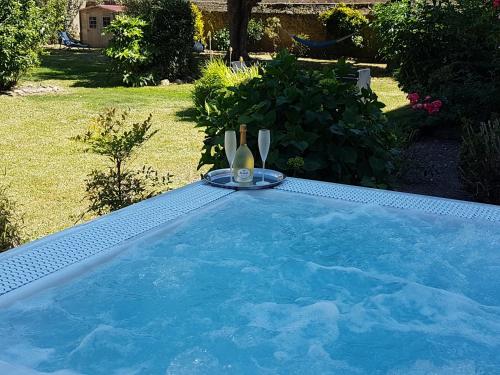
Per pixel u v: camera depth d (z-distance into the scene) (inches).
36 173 228.2
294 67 168.7
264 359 79.1
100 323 82.9
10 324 79.0
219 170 141.5
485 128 188.2
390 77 554.9
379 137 165.5
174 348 80.4
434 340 84.2
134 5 563.8
